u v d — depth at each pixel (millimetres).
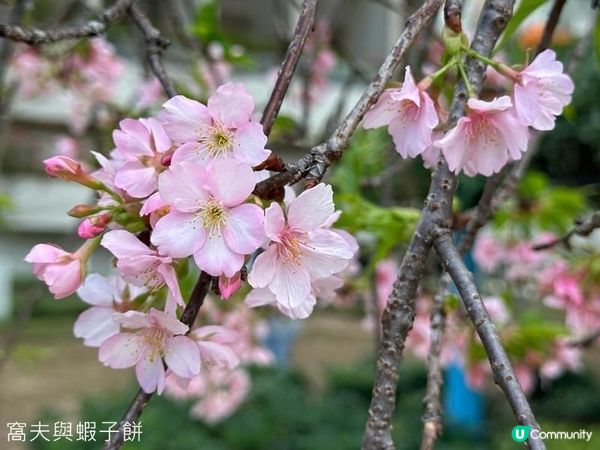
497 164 290
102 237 278
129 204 271
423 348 756
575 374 1642
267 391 1628
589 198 974
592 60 1110
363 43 2486
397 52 259
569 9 1208
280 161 255
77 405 1833
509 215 807
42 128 2342
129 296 310
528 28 929
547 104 294
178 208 247
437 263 752
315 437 1449
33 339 2688
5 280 3082
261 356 882
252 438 1448
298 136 719
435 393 356
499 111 283
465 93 290
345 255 260
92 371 2262
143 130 272
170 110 256
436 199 276
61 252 285
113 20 375
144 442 1378
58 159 282
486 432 1362
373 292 702
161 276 260
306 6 269
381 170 749
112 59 861
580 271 630
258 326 864
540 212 804
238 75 1743
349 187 625
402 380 1670
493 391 1446
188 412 1525
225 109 254
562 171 1302
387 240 579
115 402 1630
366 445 271
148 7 830
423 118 283
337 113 744
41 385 2072
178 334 267
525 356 601
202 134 257
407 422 1430
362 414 1569
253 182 245
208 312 789
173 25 752
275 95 262
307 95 773
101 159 294
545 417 1504
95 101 879
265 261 258
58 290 281
